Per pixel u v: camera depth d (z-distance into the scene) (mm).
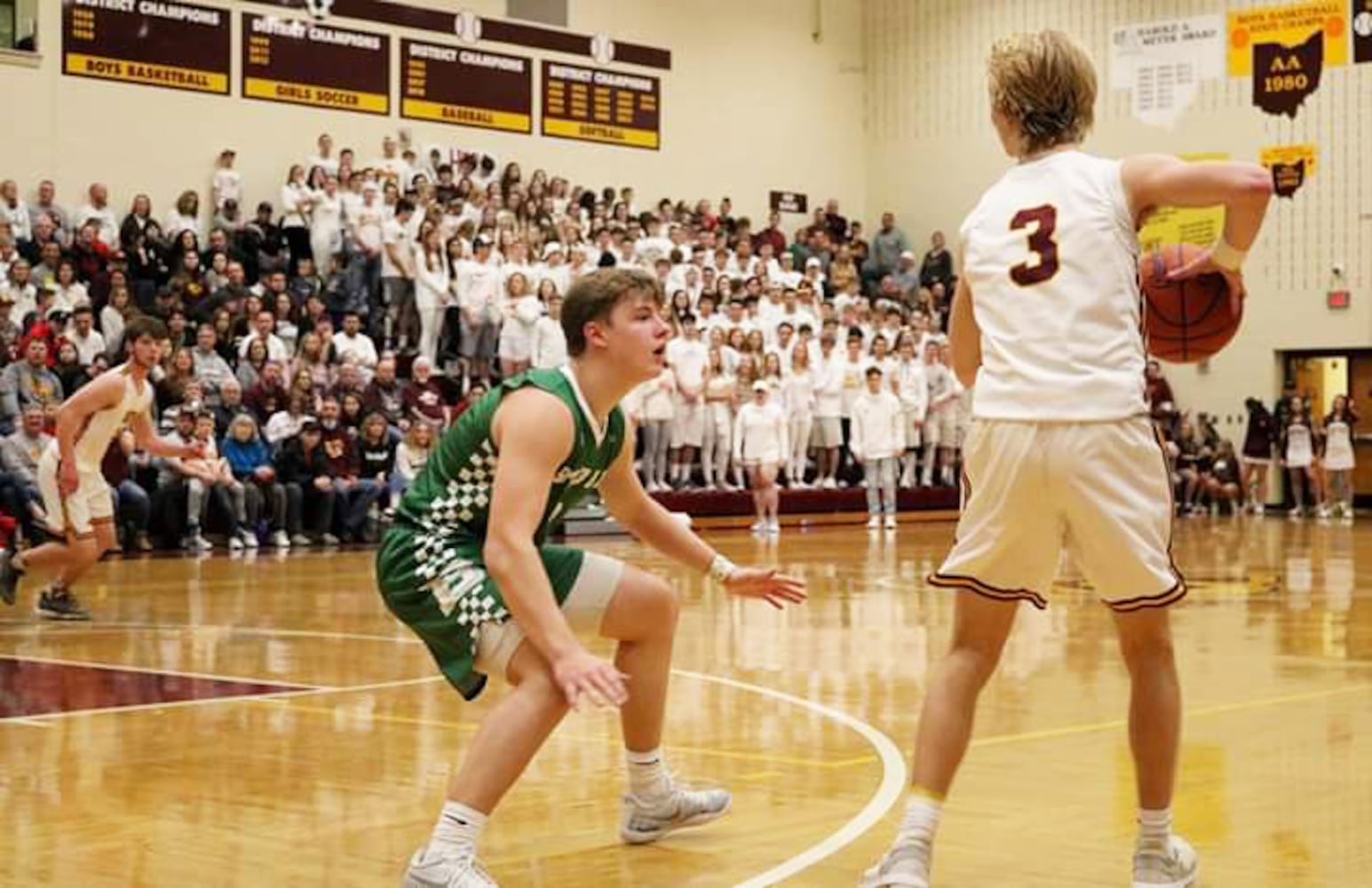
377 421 18125
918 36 28797
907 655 8250
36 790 4969
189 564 14969
